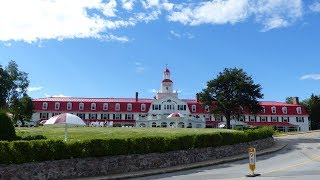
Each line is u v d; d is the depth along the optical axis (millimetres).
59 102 99062
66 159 25312
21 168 23281
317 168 26875
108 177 25359
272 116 103562
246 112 101125
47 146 24594
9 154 23031
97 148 26641
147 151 29344
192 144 32906
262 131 43750
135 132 45969
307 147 45906
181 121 88688
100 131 46562
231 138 37375
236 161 33906
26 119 89688
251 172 25344
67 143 25609
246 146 39500
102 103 100250
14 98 85312
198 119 91375
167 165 30312
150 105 99875
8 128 27391
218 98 68688
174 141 31344
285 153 39719
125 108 100000
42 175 24016
